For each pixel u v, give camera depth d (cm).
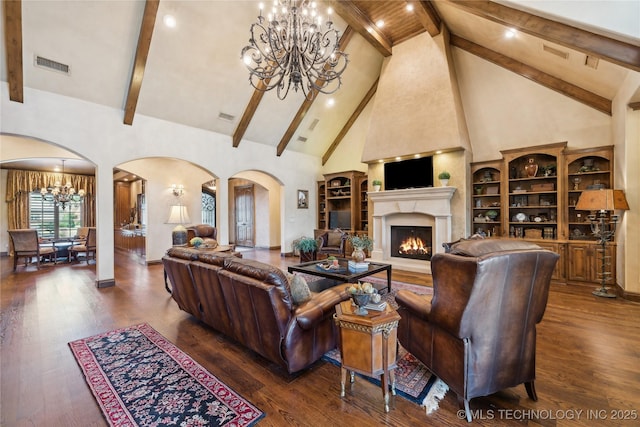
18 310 364
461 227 549
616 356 240
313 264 454
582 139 473
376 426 166
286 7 316
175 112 551
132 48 438
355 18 516
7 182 823
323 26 541
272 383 209
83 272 597
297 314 206
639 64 255
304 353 216
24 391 200
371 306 193
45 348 262
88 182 954
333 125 809
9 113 393
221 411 178
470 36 534
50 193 852
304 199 845
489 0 333
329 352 256
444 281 172
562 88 478
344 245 691
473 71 569
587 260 446
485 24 447
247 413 176
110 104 482
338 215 823
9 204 823
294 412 178
